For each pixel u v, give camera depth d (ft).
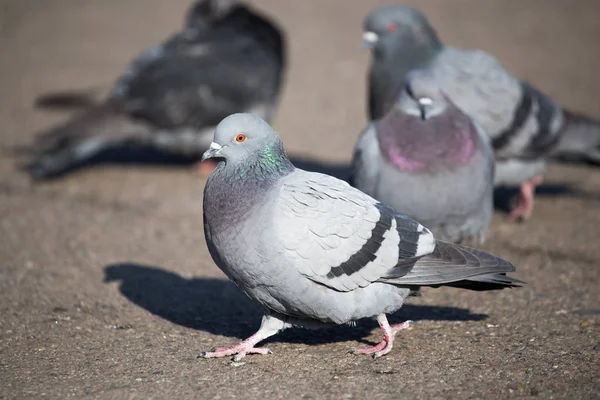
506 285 27.30
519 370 25.54
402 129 32.37
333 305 25.66
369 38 42.50
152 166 56.70
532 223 43.73
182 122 50.98
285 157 26.81
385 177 32.37
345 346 28.25
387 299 26.32
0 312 31.40
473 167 32.07
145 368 26.17
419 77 32.89
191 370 25.95
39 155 56.54
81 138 50.44
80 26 96.53
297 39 90.02
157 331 29.81
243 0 107.45
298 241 24.70
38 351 27.78
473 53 41.52
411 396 23.71
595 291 33.32
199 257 39.04
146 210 46.65
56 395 24.09
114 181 52.70
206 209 26.04
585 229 42.29
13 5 108.37
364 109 68.39
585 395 23.68
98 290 34.32
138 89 51.16
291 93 72.79
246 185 25.48
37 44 88.99
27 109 68.08
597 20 96.07
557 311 31.14
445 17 96.73
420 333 29.27
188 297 33.73
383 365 26.25
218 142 26.05
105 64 79.66
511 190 50.39
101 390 24.39
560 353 26.89
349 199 25.79
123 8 106.42
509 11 100.53
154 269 37.22
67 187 51.21
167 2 110.11
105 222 44.29
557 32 90.22
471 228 33.58
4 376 25.61
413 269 26.16
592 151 43.42
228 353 26.96
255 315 31.81
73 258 38.45
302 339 29.12
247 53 52.70
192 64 51.34
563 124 42.98
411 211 32.37
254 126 25.99
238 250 25.02
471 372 25.48
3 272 36.11
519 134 41.16
